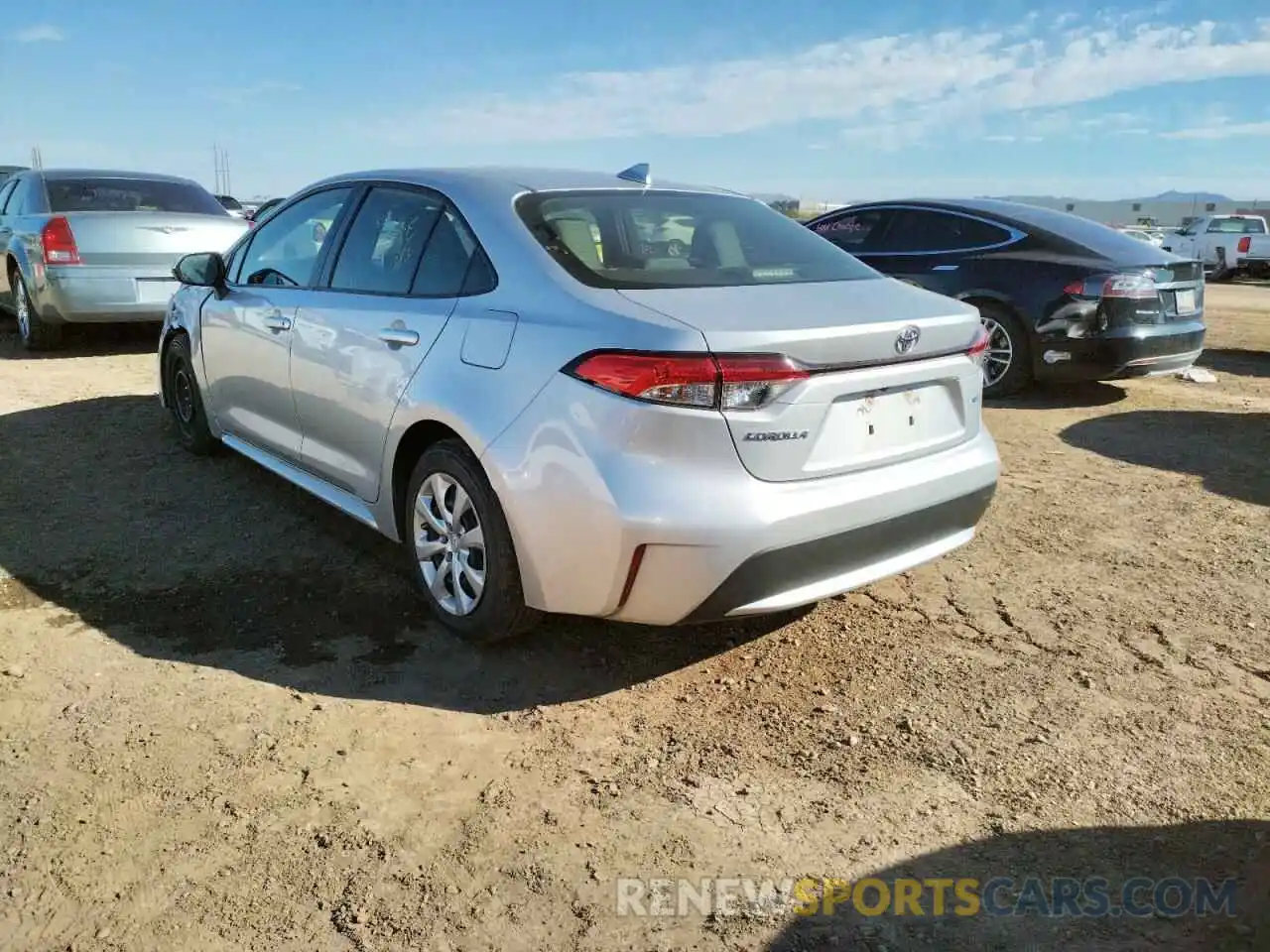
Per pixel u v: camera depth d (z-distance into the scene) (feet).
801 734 9.83
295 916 7.34
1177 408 24.17
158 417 21.18
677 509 9.07
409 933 7.21
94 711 9.93
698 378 8.99
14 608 12.08
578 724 9.99
